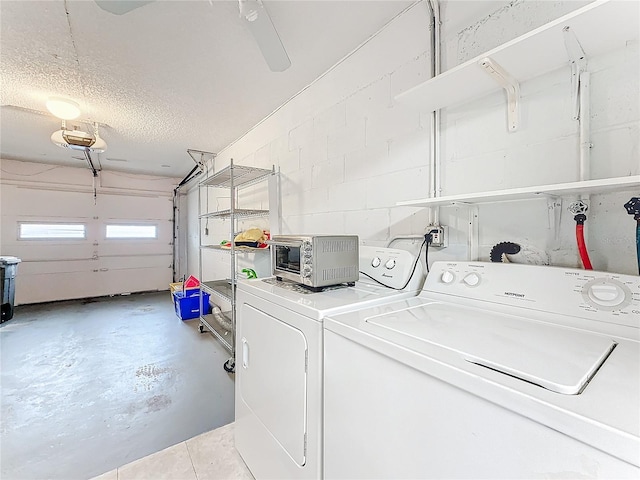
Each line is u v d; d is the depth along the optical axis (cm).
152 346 313
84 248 547
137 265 600
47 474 146
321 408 97
